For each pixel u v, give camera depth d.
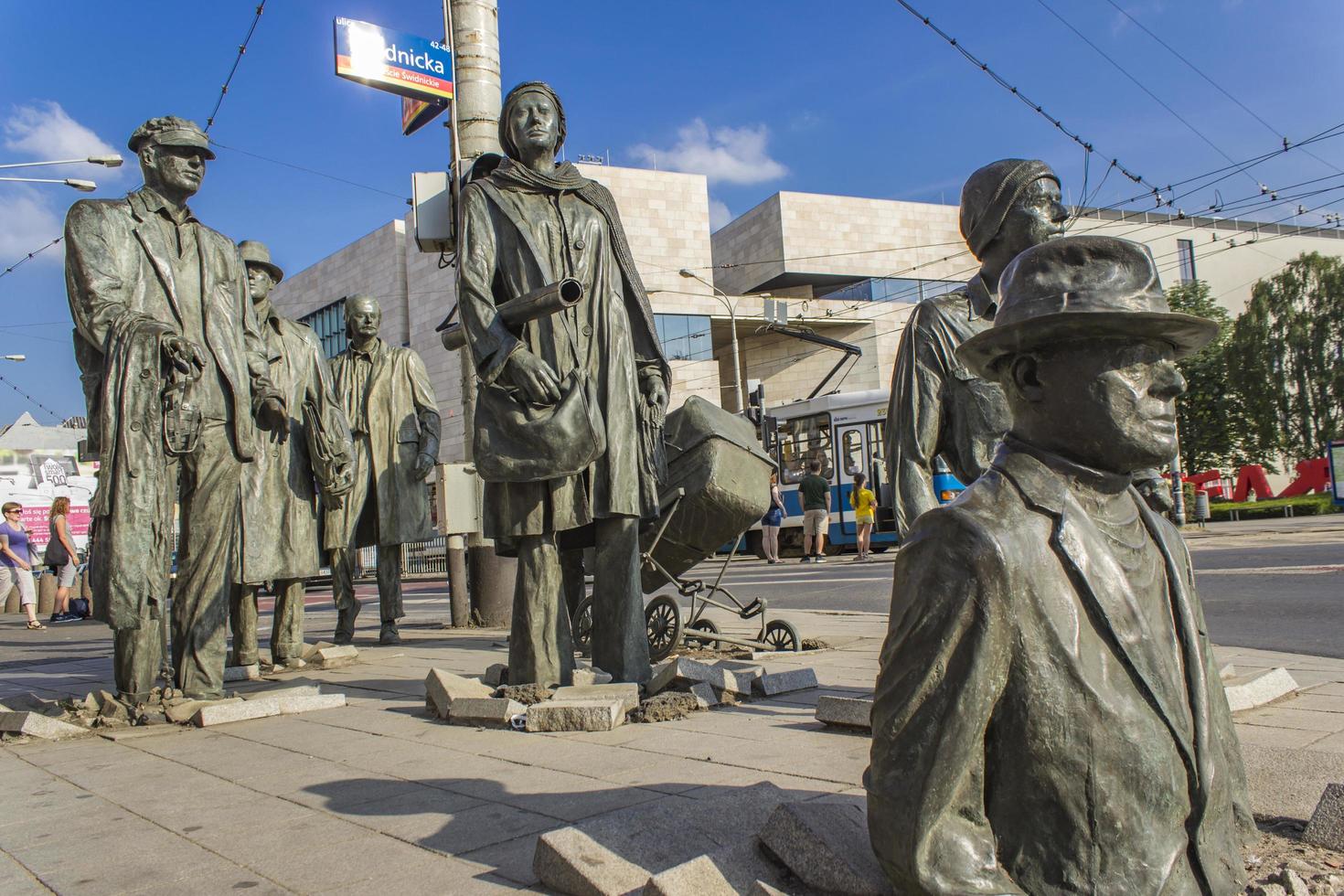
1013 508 1.88
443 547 33.59
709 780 3.53
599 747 4.18
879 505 25.31
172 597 6.11
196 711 5.39
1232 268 57.97
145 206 5.85
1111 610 1.86
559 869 2.54
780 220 54.53
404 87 10.09
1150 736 1.83
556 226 5.40
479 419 5.17
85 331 5.56
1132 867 1.80
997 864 1.85
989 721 1.85
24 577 15.80
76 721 5.45
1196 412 47.97
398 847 3.00
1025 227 3.88
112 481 5.37
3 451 32.34
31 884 2.84
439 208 9.55
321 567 9.59
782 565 22.94
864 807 2.67
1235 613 8.88
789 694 5.40
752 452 7.23
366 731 4.89
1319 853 2.67
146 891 2.74
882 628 8.95
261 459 7.80
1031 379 1.95
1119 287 1.86
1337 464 32.16
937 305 4.19
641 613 5.58
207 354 5.92
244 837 3.20
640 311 5.73
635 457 5.47
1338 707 4.61
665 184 49.72
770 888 2.18
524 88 5.51
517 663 5.33
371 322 9.68
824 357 55.84
